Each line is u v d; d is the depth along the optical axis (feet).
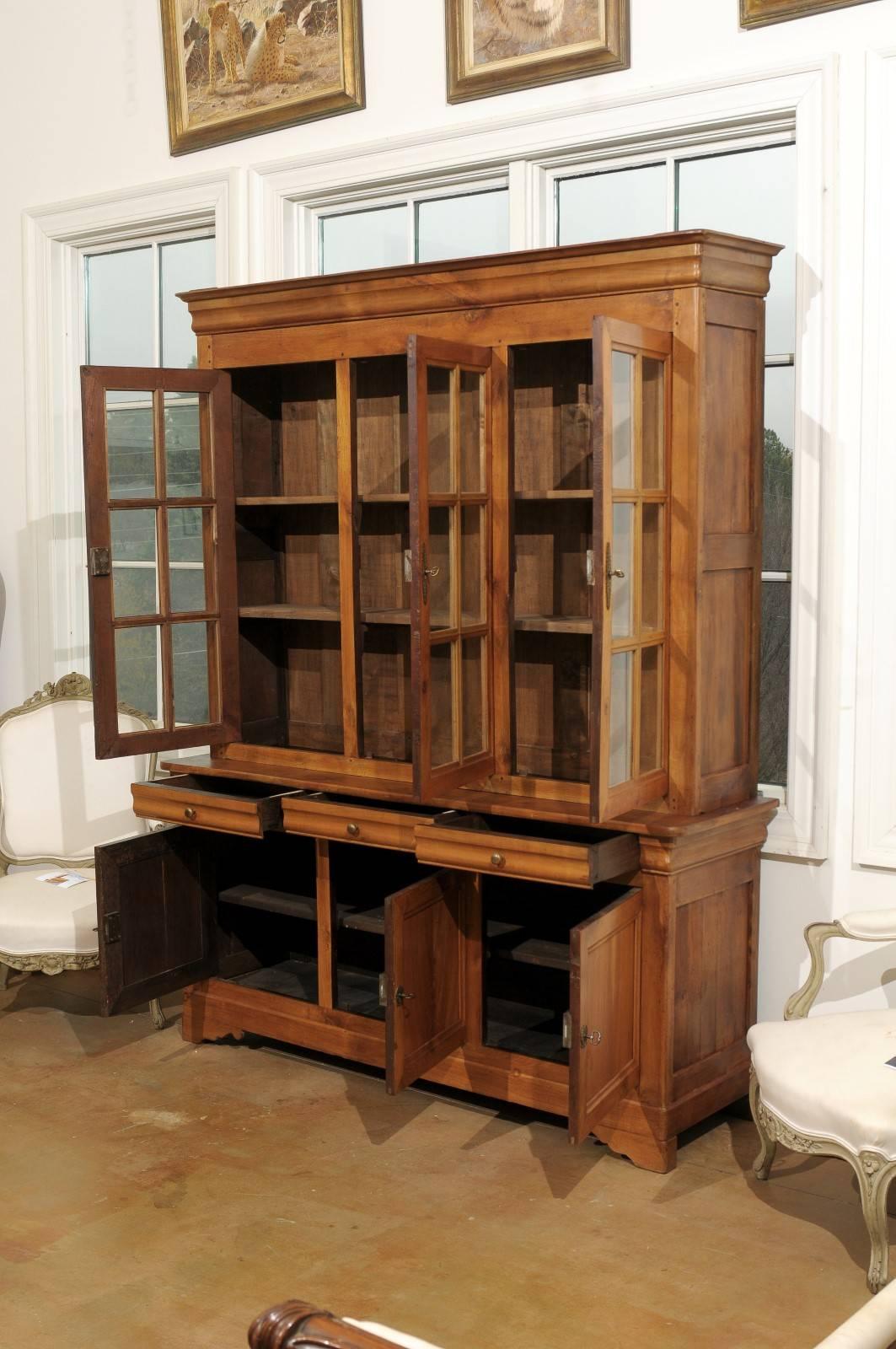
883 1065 9.16
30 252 16.81
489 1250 9.46
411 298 11.42
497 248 13.35
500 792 11.54
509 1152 11.02
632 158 12.26
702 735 10.69
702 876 10.78
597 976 9.89
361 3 13.50
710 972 11.05
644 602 10.25
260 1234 9.66
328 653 13.41
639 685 10.23
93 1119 11.63
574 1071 9.71
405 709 12.65
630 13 11.87
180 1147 11.09
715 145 11.81
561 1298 8.84
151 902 12.65
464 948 11.57
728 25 11.35
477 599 11.33
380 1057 12.17
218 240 14.96
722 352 10.50
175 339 16.24
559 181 12.85
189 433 13.01
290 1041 12.77
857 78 10.73
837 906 11.31
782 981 11.65
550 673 11.78
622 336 9.57
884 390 10.78
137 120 15.69
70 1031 13.76
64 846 14.75
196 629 13.01
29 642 17.37
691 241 9.99
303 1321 4.59
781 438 11.69
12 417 17.31
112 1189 10.36
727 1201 10.17
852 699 11.10
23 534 17.31
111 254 16.71
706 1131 11.44
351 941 13.91
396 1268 9.21
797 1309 8.71
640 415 9.98
